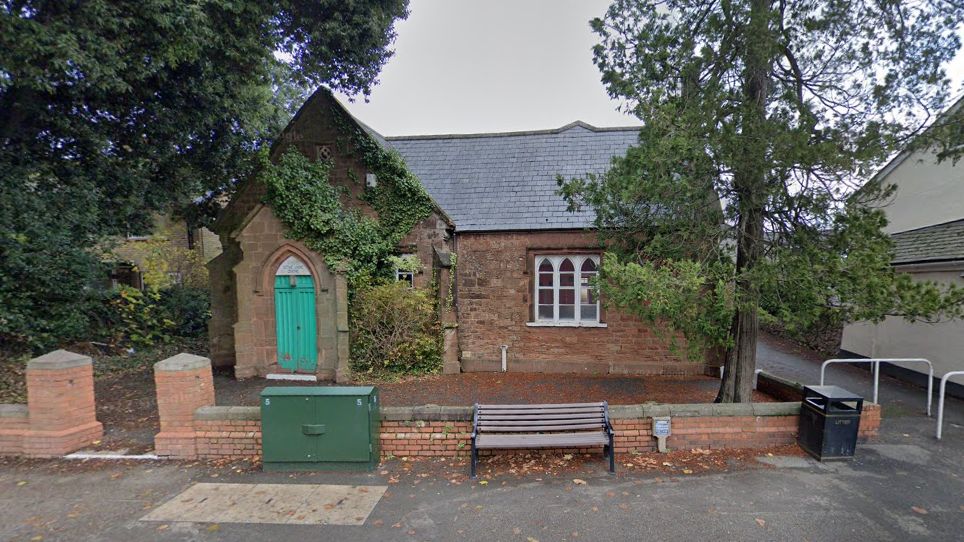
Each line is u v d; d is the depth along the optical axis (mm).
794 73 6844
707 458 6055
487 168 13648
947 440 6766
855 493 5141
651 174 6793
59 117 10547
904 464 5891
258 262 10945
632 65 7145
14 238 9469
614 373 11531
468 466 5914
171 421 6168
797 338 15945
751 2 6234
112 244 13078
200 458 6172
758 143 5805
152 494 5242
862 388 10133
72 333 11188
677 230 7383
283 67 13164
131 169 12797
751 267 6730
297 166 10695
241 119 13508
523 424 6016
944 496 5094
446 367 11422
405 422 6172
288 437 5773
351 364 10852
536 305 11938
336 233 10719
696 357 7234
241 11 9617
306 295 11008
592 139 13961
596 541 4293
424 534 4430
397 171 11453
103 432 7004
